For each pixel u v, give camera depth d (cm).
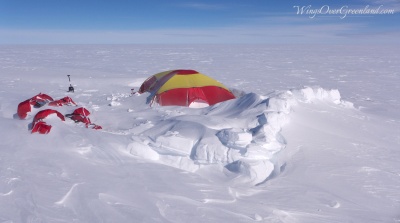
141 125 780
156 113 947
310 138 732
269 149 642
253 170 571
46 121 711
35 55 6462
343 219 460
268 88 2381
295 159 644
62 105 1004
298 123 800
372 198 521
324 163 631
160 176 536
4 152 567
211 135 644
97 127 795
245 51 9606
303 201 501
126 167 560
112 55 6881
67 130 685
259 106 838
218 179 576
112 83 2017
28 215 382
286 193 524
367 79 3072
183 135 665
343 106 1099
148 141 659
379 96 2111
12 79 2105
